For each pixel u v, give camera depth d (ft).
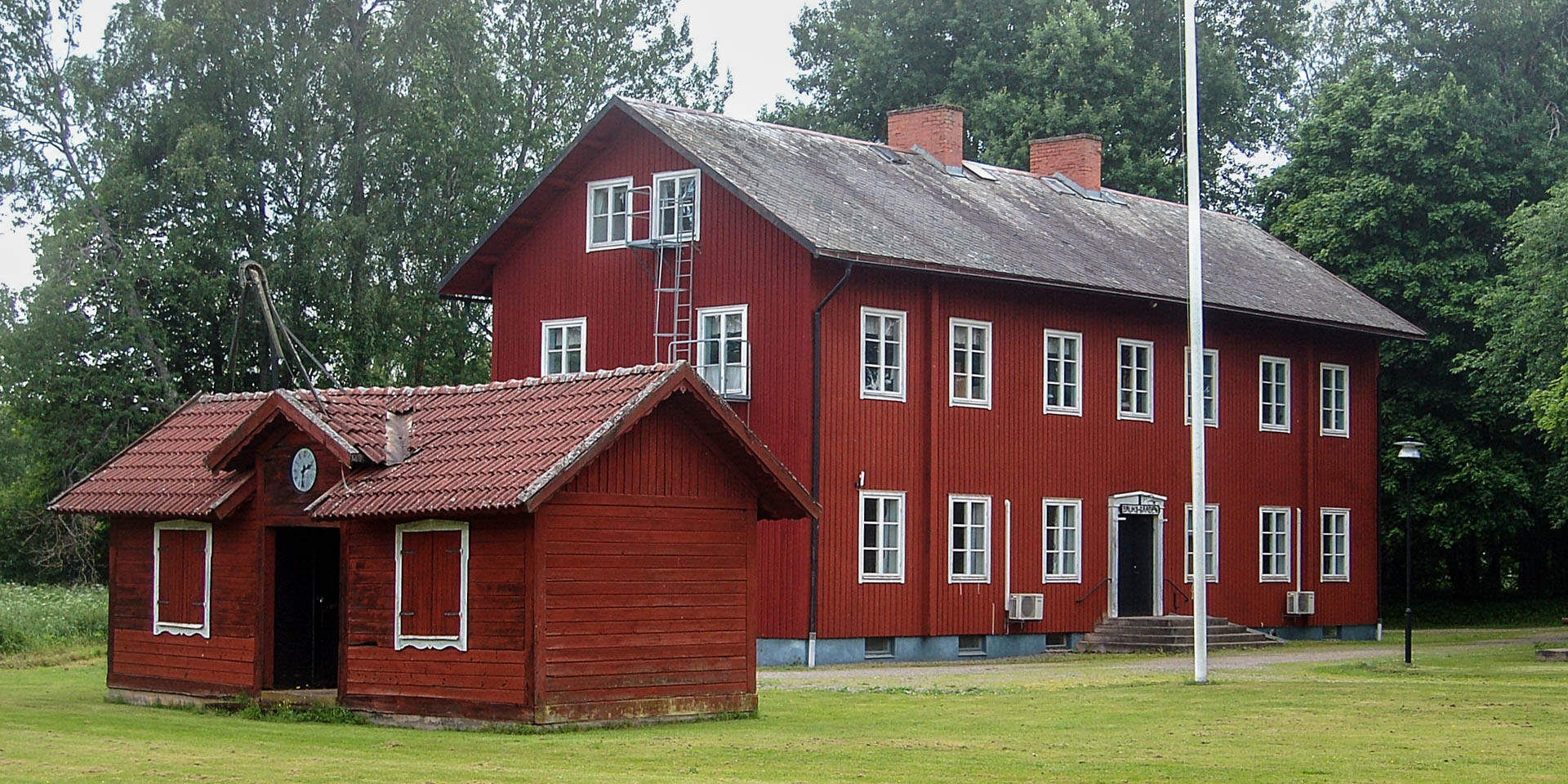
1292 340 148.46
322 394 77.77
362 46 176.45
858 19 222.69
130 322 162.61
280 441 76.89
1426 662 111.24
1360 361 155.02
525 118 188.14
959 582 120.78
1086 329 131.44
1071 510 129.59
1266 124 225.15
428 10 174.91
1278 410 147.43
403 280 174.50
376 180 173.88
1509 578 214.90
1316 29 250.78
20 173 168.76
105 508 82.33
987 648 122.42
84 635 124.88
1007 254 124.67
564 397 73.00
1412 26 187.83
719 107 203.82
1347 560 151.33
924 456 119.34
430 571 70.28
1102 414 132.16
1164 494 136.26
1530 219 140.87
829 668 109.70
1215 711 78.33
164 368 165.89
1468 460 167.53
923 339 119.96
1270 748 64.34
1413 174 174.19
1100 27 210.38
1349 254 174.81
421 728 69.77
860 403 115.14
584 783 52.01
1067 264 128.57
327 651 80.33
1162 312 137.39
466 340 180.86
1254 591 143.02
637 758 59.88
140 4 172.14
